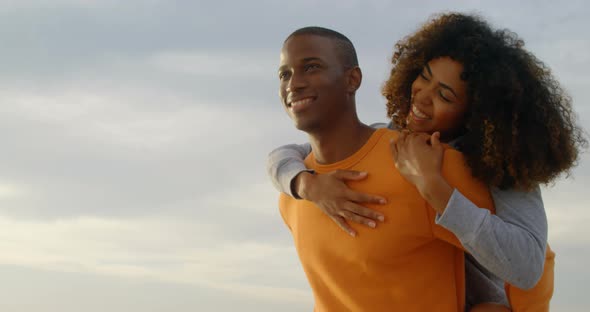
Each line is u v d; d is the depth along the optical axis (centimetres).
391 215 216
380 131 232
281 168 253
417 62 229
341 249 228
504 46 214
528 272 196
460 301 222
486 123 204
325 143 238
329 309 241
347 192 222
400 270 218
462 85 214
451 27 222
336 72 230
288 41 235
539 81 211
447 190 197
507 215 206
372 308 224
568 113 217
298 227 247
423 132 225
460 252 221
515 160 203
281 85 240
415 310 218
